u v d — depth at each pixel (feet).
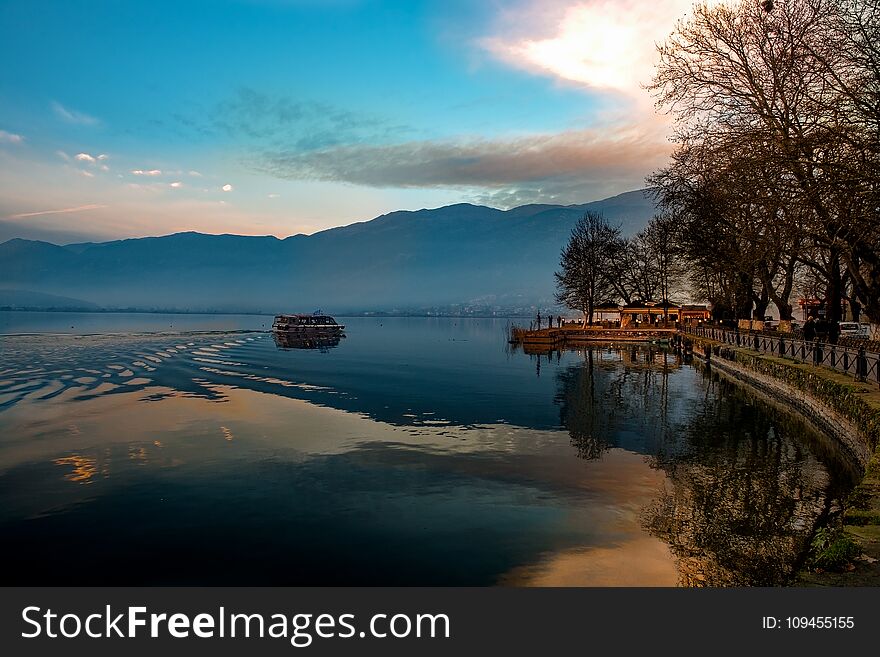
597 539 38.11
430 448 64.69
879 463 34.94
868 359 64.95
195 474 54.70
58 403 95.86
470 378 133.69
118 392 109.09
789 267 127.54
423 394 107.45
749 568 32.63
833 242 74.95
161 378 131.85
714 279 201.46
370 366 164.14
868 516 26.25
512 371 149.89
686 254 159.63
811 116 74.59
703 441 67.67
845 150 70.03
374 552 36.63
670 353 218.79
